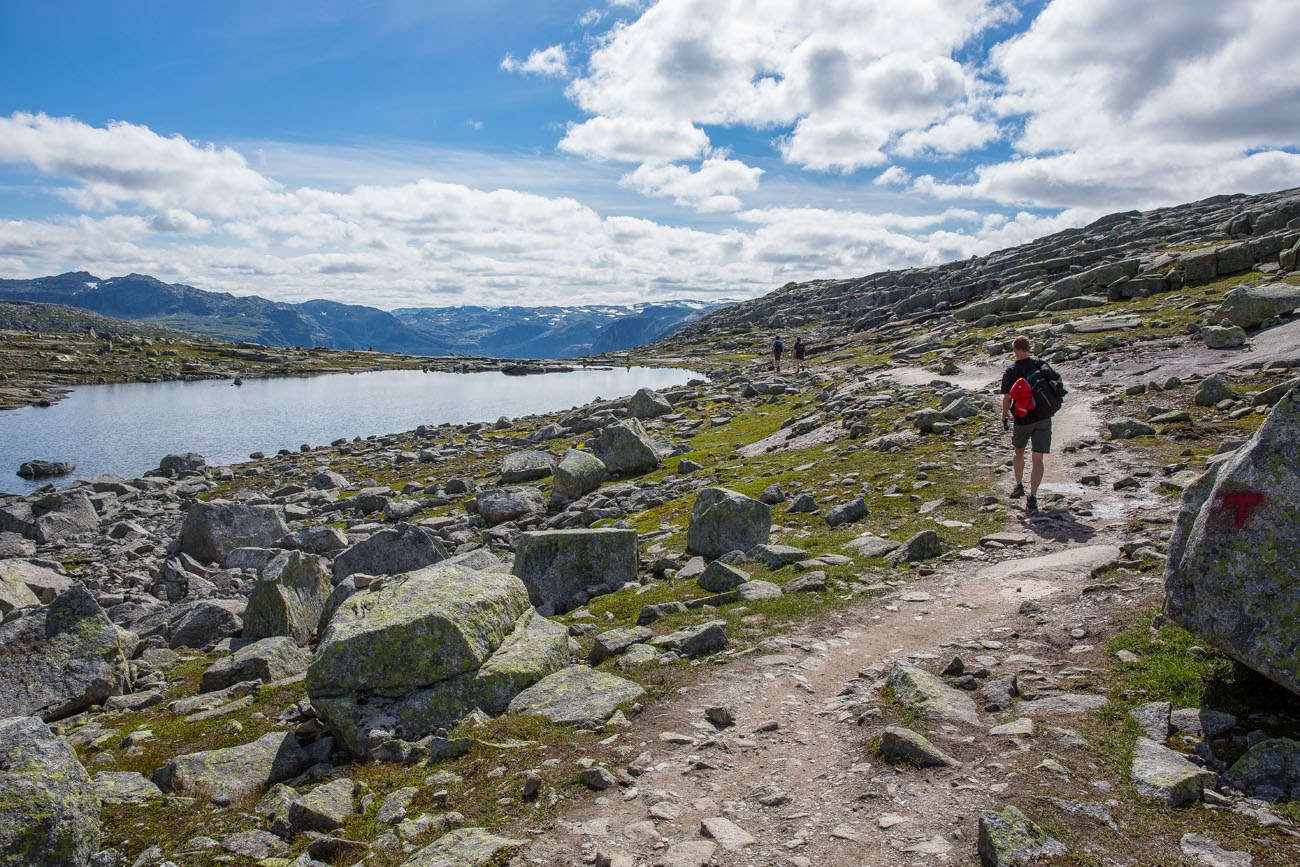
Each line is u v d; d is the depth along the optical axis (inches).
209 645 851.4
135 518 1782.7
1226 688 365.4
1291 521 337.7
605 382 5625.0
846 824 302.0
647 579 767.1
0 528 1595.7
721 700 430.3
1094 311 2512.3
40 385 5836.6
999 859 259.0
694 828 310.5
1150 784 301.1
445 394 5093.5
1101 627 460.8
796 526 864.3
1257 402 949.2
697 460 1599.4
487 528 1370.6
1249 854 260.1
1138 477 792.9
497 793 358.3
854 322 6496.1
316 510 1723.7
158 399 4953.3
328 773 429.4
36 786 335.9
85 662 650.2
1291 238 2383.1
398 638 478.3
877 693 418.0
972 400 1396.4
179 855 344.8
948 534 717.3
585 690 461.1
